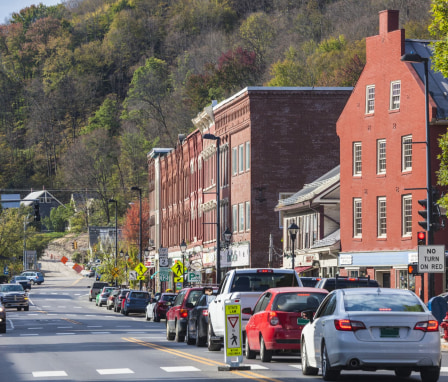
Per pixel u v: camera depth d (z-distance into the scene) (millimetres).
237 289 37156
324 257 79312
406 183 69812
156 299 76375
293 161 91500
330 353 24625
